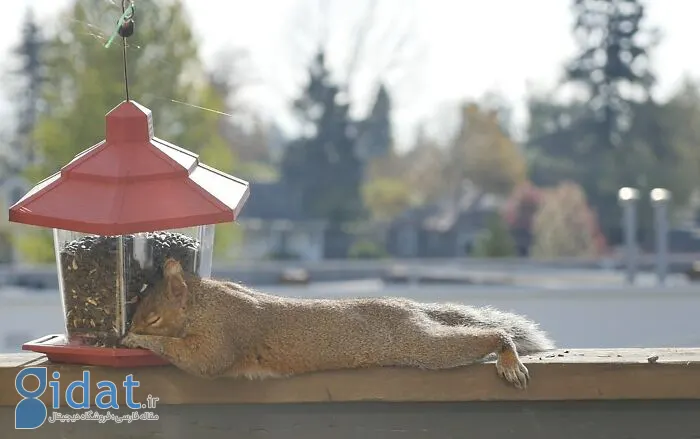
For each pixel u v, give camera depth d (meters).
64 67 23.73
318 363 4.65
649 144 48.16
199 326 4.51
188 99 24.28
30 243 24.95
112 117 4.52
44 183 4.53
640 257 29.75
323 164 45.06
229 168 25.66
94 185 4.37
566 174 48.12
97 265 4.54
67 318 4.62
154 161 4.44
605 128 48.34
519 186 47.81
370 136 47.88
